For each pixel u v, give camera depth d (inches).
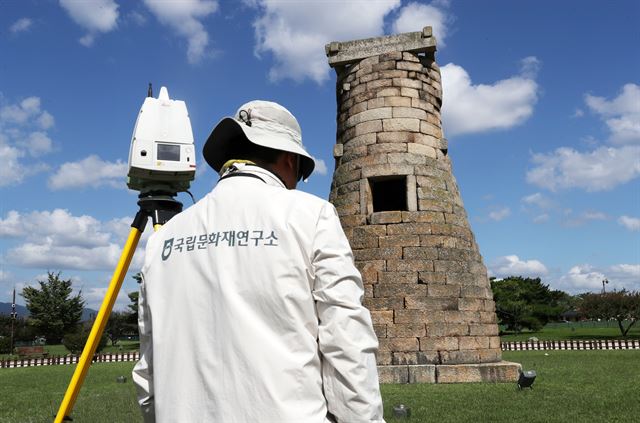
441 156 708.7
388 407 414.3
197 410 82.8
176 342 88.6
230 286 87.0
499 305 2716.5
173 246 97.6
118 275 182.7
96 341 175.5
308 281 87.0
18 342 2650.1
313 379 82.7
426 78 719.1
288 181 109.6
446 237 652.1
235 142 110.5
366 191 676.1
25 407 501.4
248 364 81.4
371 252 644.1
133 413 408.5
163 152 190.7
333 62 735.7
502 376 583.2
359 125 703.7
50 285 2484.0
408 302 616.4
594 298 2417.6
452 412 390.9
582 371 713.6
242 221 92.4
